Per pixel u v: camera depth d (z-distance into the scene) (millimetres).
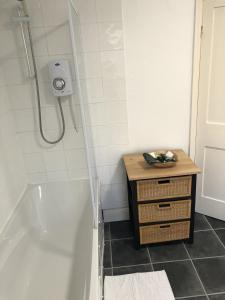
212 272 1811
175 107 2158
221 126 2061
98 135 2182
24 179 2166
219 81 1972
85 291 1227
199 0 1833
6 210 1760
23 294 1576
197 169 1852
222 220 2322
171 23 1919
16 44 1837
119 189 2379
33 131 2090
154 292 1684
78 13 1800
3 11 1751
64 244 1995
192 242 2084
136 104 2125
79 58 1607
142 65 2018
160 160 1947
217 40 1886
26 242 1864
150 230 2021
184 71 2055
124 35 1929
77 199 2182
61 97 1985
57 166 2213
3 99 1897
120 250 2090
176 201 1932
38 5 1763
